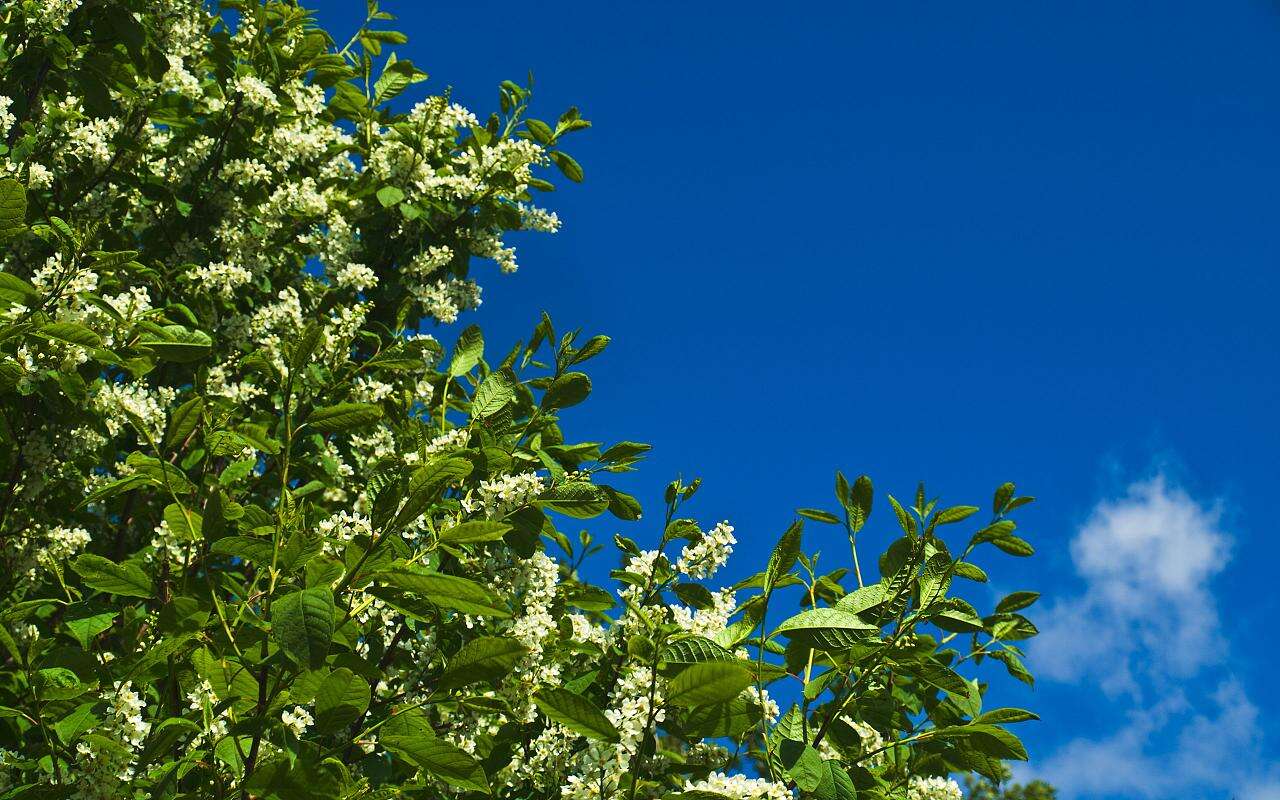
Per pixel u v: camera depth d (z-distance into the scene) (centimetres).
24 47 505
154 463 253
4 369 350
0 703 337
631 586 337
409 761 207
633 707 239
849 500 291
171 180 555
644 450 362
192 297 501
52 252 490
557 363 360
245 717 228
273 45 609
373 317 543
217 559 330
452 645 348
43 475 429
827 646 233
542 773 303
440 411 432
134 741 250
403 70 628
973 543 295
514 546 316
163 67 525
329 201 564
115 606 302
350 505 475
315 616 178
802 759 233
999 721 260
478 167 579
